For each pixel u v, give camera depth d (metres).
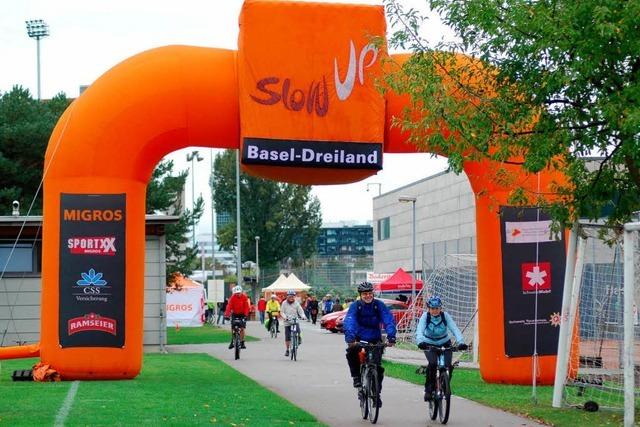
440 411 12.56
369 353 12.80
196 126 17.36
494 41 12.19
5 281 26.34
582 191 12.90
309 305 62.78
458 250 34.31
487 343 17.77
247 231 95.50
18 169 41.12
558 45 11.37
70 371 16.98
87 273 17.00
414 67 12.73
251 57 17.09
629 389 11.87
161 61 17.38
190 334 42.59
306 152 17.11
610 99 11.38
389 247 67.75
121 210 17.09
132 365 17.22
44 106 45.22
